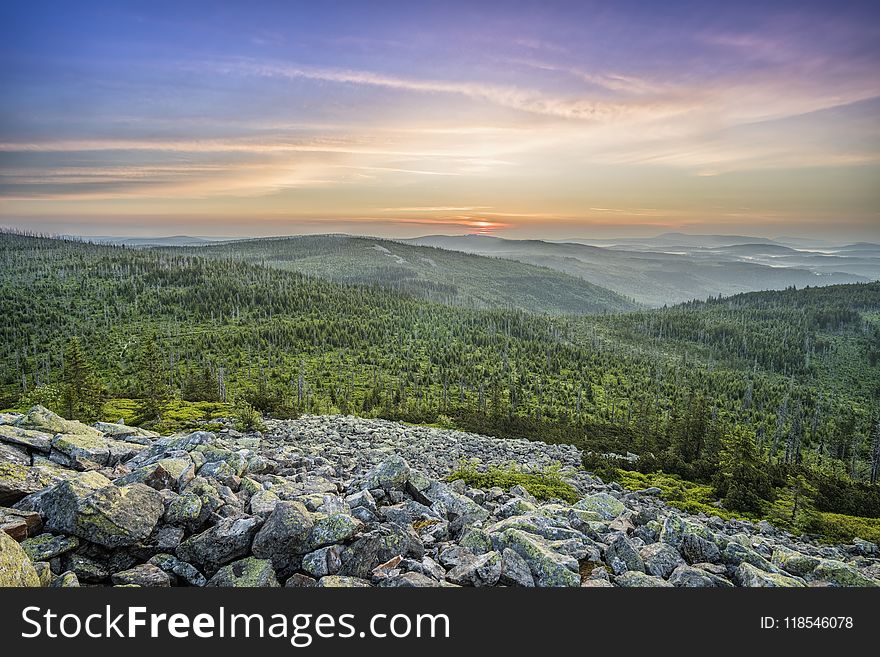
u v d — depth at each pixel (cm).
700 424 7956
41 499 1634
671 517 2309
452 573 1720
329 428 6506
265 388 14062
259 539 1617
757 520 4356
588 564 1941
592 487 4794
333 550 1638
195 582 1517
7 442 2252
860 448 13888
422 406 13438
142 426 6312
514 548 1894
